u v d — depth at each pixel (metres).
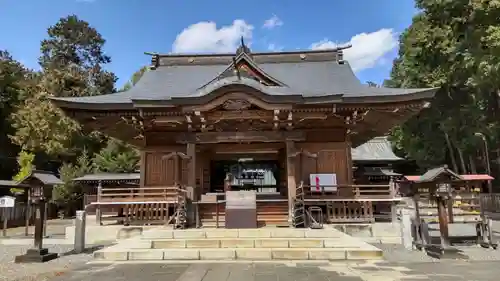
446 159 34.56
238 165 20.09
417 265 7.46
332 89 14.88
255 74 14.67
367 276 6.43
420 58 26.67
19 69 37.62
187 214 12.12
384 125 15.91
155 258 8.23
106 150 32.97
